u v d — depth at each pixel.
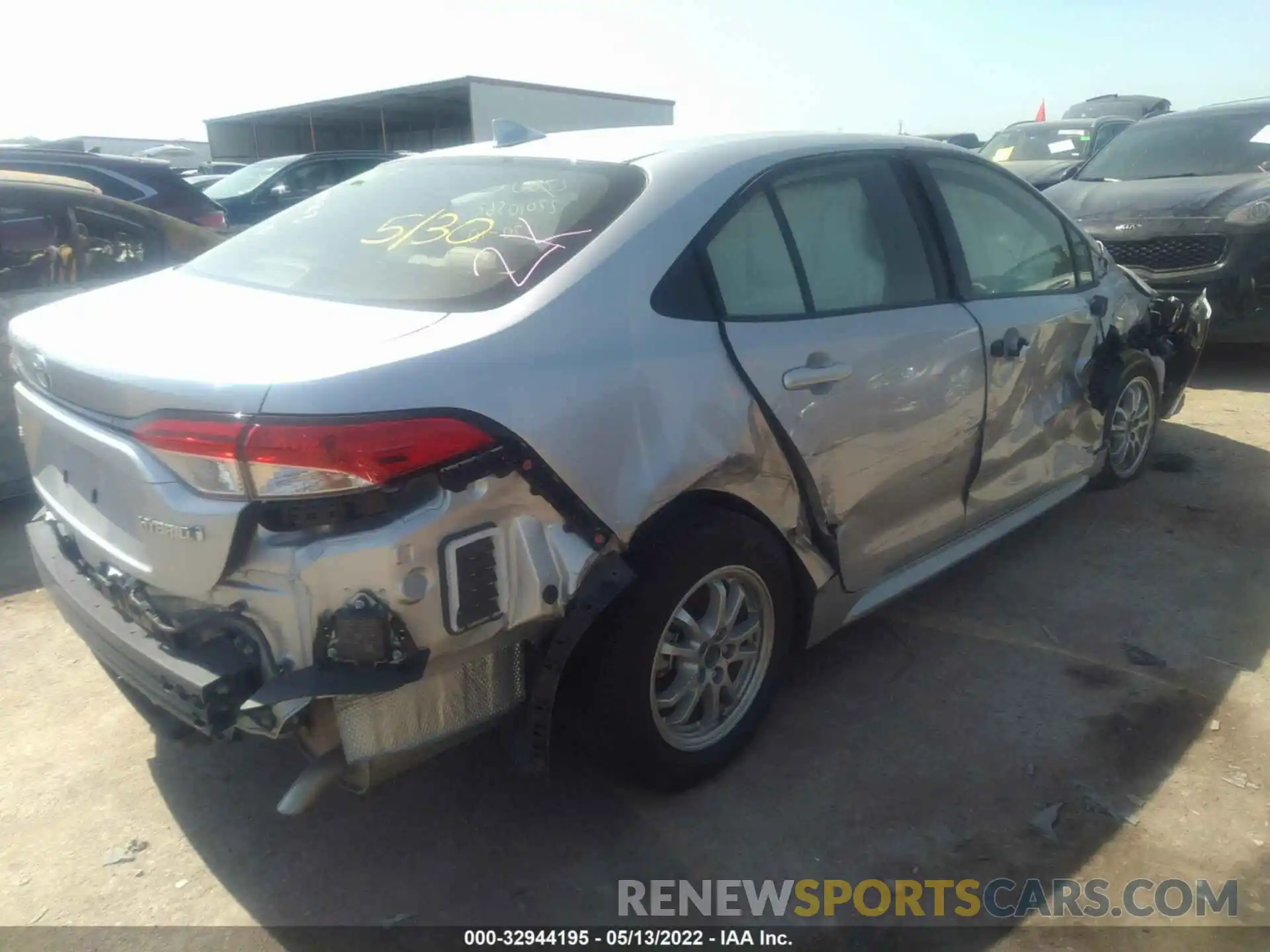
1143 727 3.01
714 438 2.49
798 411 2.69
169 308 2.56
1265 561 4.07
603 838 2.60
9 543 4.58
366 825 2.66
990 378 3.39
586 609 2.26
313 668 2.02
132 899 2.42
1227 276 6.37
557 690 2.46
